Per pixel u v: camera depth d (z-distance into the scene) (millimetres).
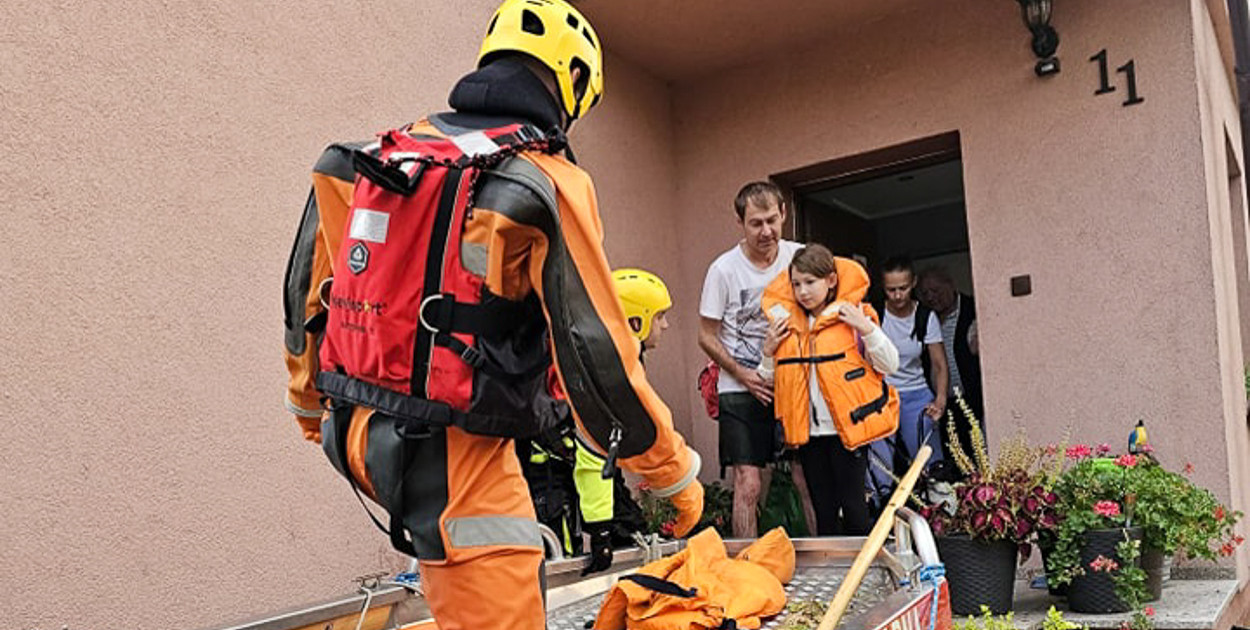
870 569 3092
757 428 4926
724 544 3170
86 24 3326
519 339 1647
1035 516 4266
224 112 3762
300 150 4051
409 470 1609
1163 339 5340
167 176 3543
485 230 1567
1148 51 5461
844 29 6344
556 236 1569
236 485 3668
